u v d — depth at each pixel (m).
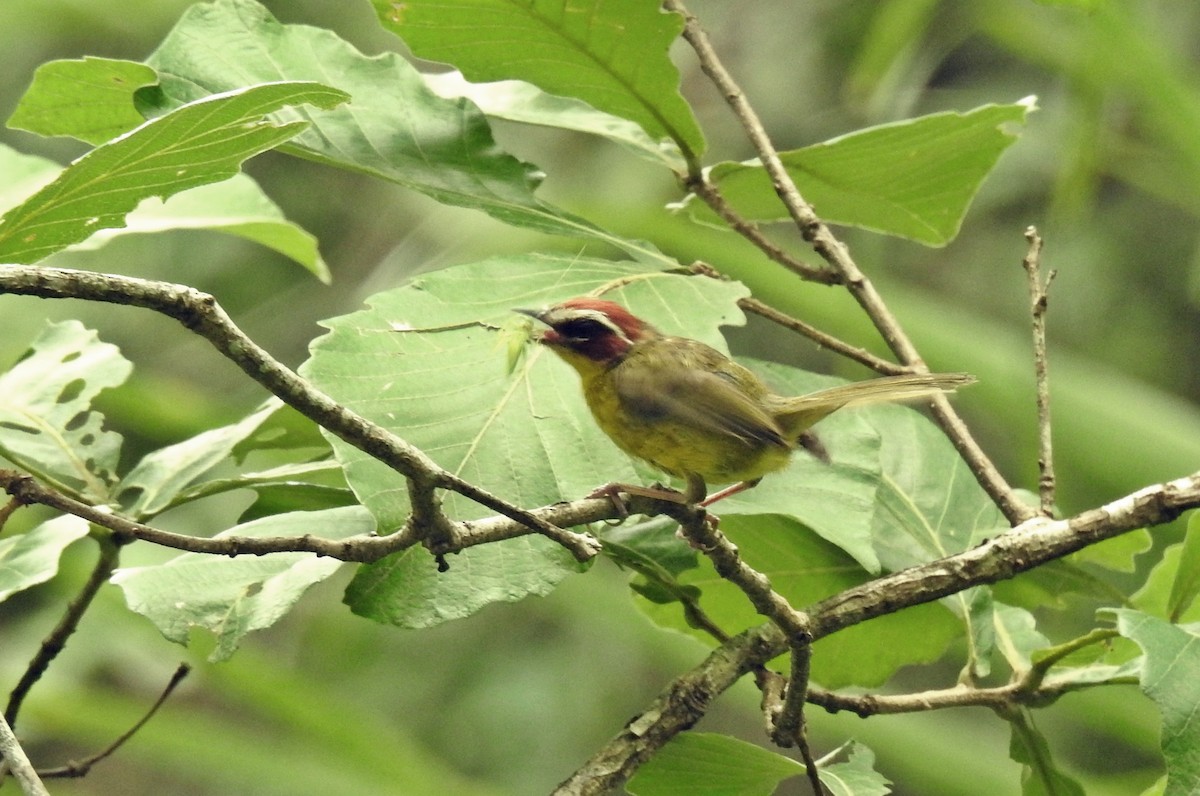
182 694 15.09
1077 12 11.23
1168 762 6.29
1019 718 7.66
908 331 11.96
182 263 18.34
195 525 15.57
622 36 8.34
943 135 8.95
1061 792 7.75
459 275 7.59
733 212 9.02
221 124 6.00
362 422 5.39
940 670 18.25
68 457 7.71
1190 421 11.30
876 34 13.61
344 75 8.47
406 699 17.89
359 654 18.17
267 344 18.09
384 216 19.06
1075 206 12.70
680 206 9.73
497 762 17.50
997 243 18.70
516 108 9.28
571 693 17.91
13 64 18.53
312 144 8.15
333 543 5.56
